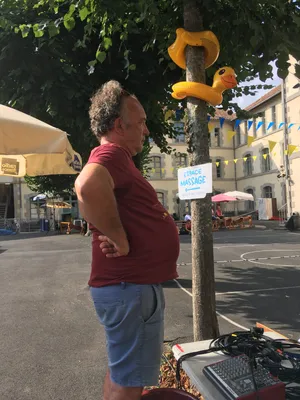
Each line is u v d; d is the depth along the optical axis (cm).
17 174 554
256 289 652
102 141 187
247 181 3309
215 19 312
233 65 371
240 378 179
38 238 2059
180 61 308
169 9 333
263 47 302
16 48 474
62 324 488
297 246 1248
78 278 795
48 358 380
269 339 233
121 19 363
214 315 298
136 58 494
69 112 510
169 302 579
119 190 169
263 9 301
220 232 1988
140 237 171
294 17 267
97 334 447
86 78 521
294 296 598
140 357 168
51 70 488
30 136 336
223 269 855
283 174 2233
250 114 686
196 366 208
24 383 328
